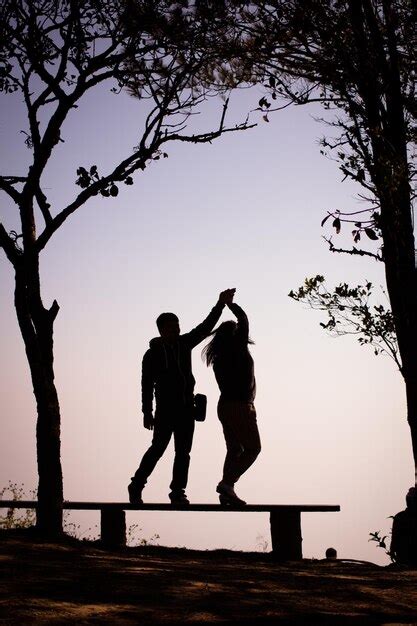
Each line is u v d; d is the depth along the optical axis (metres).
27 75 8.36
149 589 6.07
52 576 6.21
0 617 5.09
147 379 9.02
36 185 8.24
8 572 6.22
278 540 8.96
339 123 9.41
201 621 5.34
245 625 5.35
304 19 9.52
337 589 6.62
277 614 5.67
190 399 9.09
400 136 9.73
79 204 8.18
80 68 8.43
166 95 8.41
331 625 5.50
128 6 8.38
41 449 8.11
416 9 9.60
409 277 9.22
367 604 6.16
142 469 8.95
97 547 8.15
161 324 9.16
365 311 9.02
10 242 8.23
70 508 8.81
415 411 9.27
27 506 9.53
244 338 9.23
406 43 9.85
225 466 9.04
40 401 8.14
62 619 5.15
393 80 9.77
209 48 9.11
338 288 9.00
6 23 8.25
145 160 8.20
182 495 8.99
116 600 5.70
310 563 8.61
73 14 8.24
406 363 9.27
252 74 9.80
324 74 9.74
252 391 9.16
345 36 9.74
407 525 8.68
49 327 8.26
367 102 9.74
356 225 9.01
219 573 7.05
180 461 9.02
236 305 9.33
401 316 9.23
